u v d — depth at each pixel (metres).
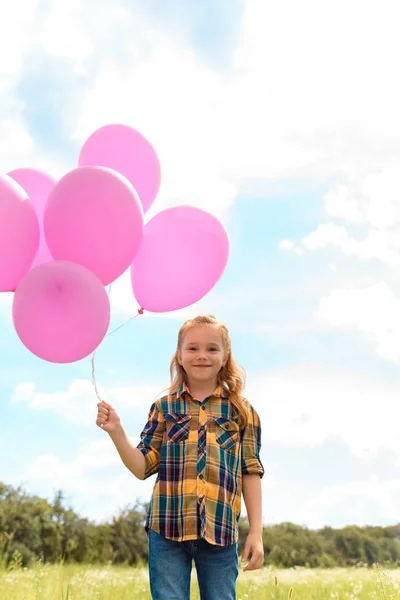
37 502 12.91
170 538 2.56
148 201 3.65
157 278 3.30
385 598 4.52
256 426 2.84
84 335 2.86
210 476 2.63
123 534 12.33
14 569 5.46
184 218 3.35
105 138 3.63
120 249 3.04
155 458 2.73
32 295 2.83
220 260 3.39
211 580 2.56
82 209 2.98
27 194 3.22
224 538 2.57
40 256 3.23
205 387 2.86
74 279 2.83
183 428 2.71
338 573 6.76
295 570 7.35
